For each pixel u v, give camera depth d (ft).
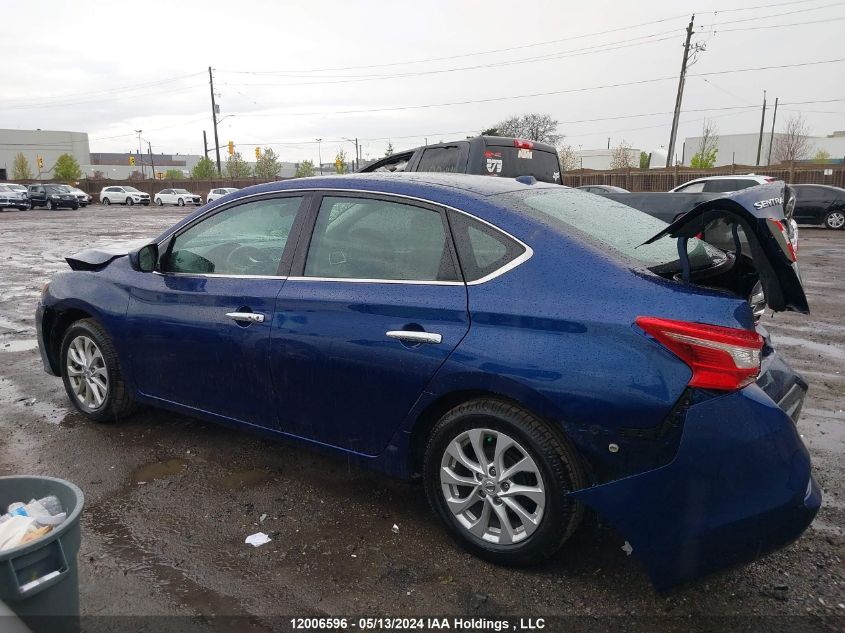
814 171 99.86
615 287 8.79
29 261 48.11
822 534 10.60
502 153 30.76
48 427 15.20
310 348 10.98
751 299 10.16
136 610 8.80
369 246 10.86
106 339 14.62
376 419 10.56
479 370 9.23
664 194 35.42
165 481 12.53
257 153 216.74
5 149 323.16
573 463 8.94
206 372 12.67
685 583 8.48
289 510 11.46
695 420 8.03
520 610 8.83
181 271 13.41
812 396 17.13
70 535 7.02
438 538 10.58
